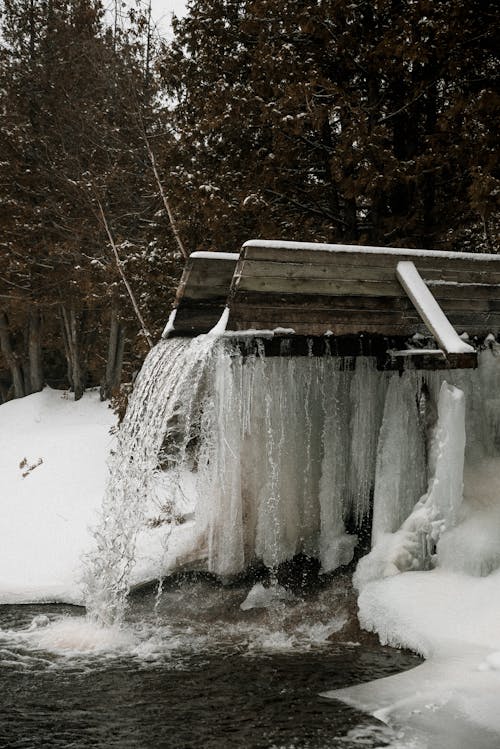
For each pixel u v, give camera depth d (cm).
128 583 760
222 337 625
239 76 1253
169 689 521
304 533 764
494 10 1048
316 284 645
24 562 956
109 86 1539
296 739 430
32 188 1995
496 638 530
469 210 1149
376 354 689
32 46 2036
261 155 1182
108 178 1539
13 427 1908
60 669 571
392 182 1072
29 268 2089
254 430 737
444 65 1062
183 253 1240
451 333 634
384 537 687
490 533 632
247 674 546
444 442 659
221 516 755
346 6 1068
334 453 759
